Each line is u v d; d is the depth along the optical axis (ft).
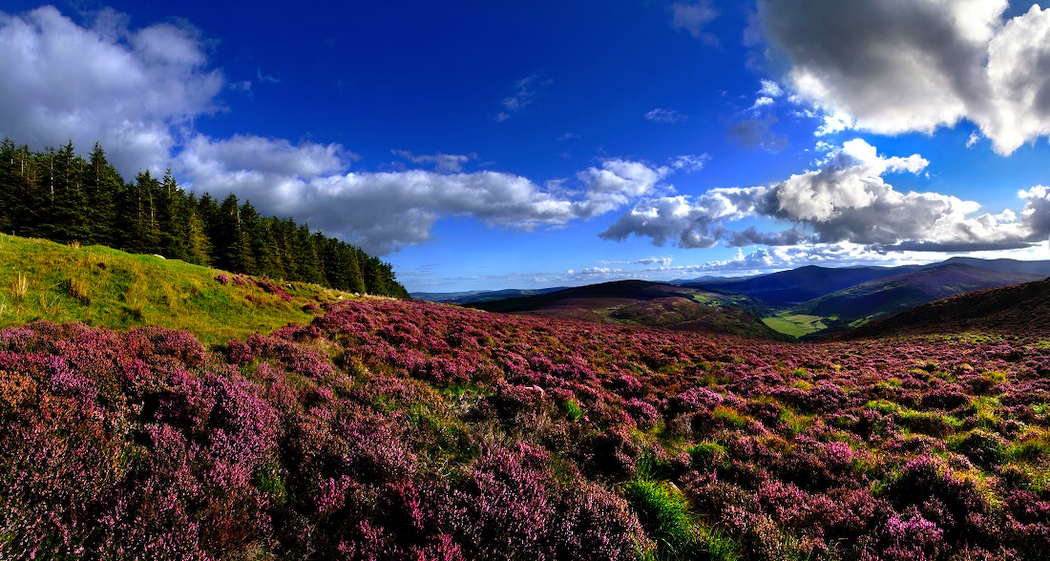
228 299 67.26
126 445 15.67
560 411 35.68
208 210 249.34
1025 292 194.49
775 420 40.70
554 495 18.58
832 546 17.78
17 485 11.66
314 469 17.80
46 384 17.76
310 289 103.35
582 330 124.88
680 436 34.91
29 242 58.70
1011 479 24.09
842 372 72.13
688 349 100.89
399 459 19.07
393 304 118.83
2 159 185.06
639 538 16.57
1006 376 57.36
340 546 13.16
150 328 33.04
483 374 45.60
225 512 13.51
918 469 23.13
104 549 11.19
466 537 14.66
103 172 201.57
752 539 17.95
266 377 28.96
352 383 32.50
